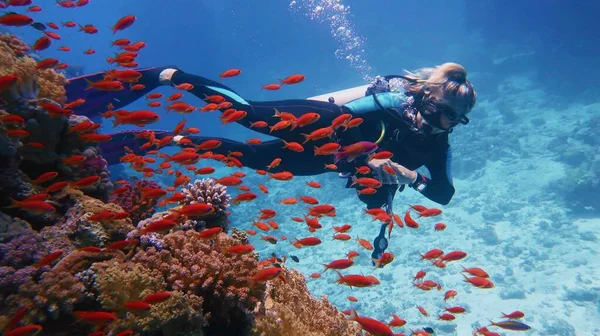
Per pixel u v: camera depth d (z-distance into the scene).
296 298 3.68
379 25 50.03
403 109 4.69
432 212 4.50
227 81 49.03
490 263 13.83
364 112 4.78
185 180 4.80
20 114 3.39
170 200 3.80
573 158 18.64
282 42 50.84
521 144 21.98
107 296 2.53
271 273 2.88
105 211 3.15
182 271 2.80
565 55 29.83
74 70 22.48
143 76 5.78
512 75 32.81
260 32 51.72
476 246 14.87
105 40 73.00
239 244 3.38
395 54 43.28
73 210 3.27
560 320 10.59
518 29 37.84
